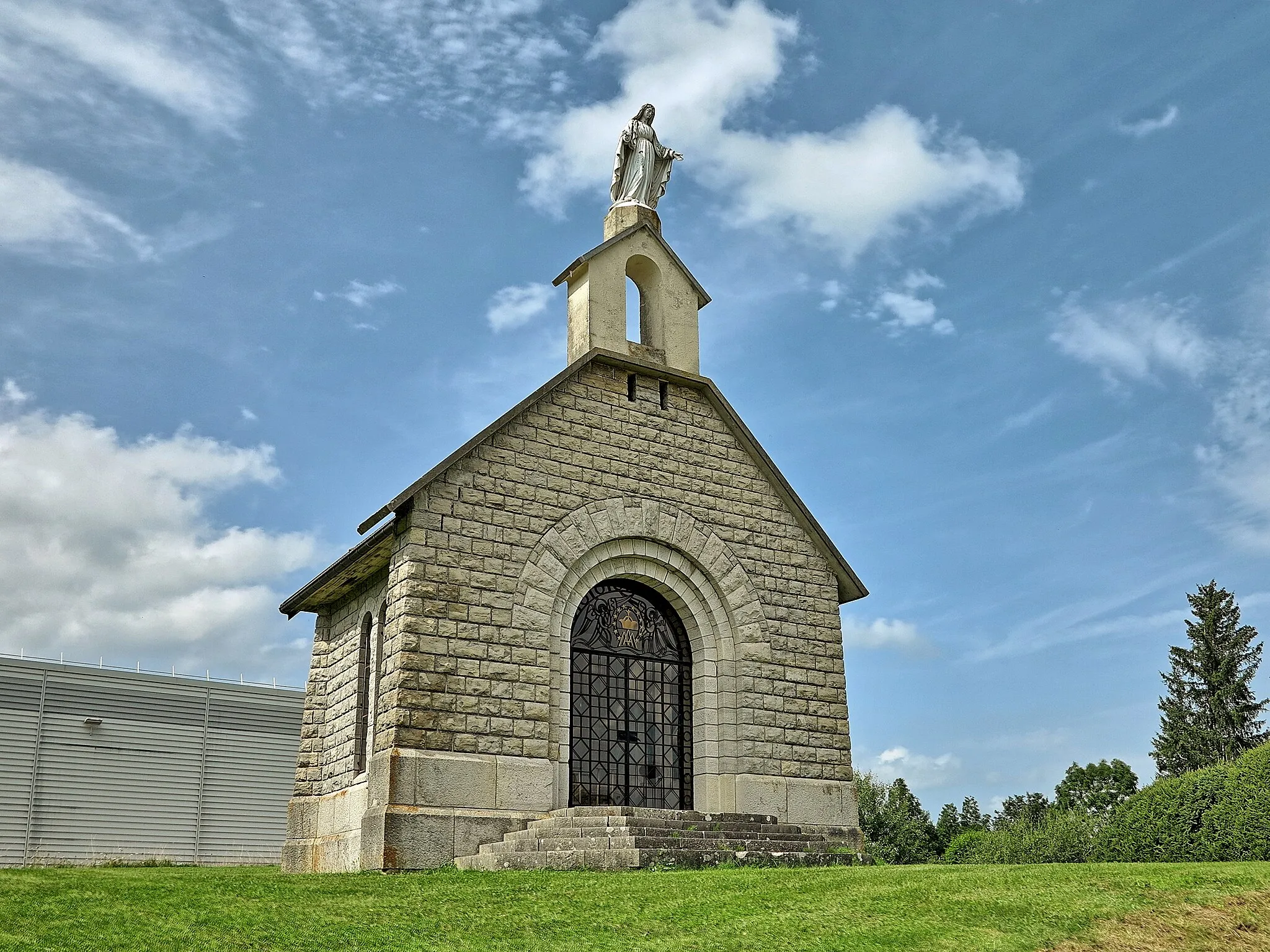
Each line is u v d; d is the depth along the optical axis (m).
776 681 26.34
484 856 20.48
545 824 21.59
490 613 23.14
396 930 13.95
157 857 36.97
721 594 26.31
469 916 14.69
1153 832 24.70
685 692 26.02
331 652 27.88
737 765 25.41
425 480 22.98
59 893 16.48
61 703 36.62
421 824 21.17
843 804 26.28
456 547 23.12
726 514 26.98
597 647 25.16
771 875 17.00
